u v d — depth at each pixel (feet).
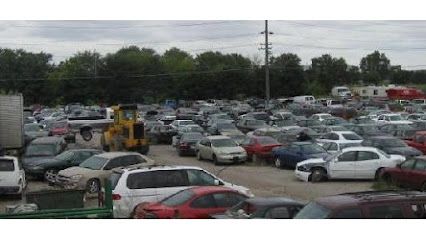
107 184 59.00
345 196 41.29
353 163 94.07
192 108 307.17
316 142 121.29
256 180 98.53
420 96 385.91
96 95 380.99
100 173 83.82
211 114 244.63
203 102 355.77
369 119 193.57
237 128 176.65
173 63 438.40
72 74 392.68
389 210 38.60
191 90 387.55
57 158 101.71
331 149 116.06
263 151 121.90
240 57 454.81
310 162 96.78
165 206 52.21
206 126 191.52
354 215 38.24
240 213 46.32
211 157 125.39
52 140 115.55
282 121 185.47
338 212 38.37
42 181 100.94
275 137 136.98
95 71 387.14
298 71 398.42
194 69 414.21
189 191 53.52
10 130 117.91
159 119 223.30
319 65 522.88
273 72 391.24
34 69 466.70
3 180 82.74
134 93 378.12
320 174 95.76
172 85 394.11
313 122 177.17
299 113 248.52
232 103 342.23
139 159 87.61
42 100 422.41
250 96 392.68
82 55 408.26
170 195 58.54
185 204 51.57
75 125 195.21
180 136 149.28
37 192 61.46
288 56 404.98
